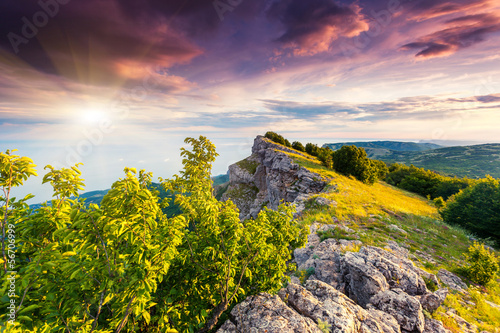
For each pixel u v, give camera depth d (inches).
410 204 1504.7
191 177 233.1
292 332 189.8
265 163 2439.7
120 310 134.0
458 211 1010.7
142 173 158.2
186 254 182.9
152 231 144.4
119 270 119.8
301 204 1017.5
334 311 228.2
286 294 258.2
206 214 169.6
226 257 183.6
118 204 120.7
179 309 189.3
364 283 337.1
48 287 116.3
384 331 230.8
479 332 294.8
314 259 465.1
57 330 120.5
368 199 1143.6
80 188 133.1
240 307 225.1
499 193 898.7
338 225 648.4
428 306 328.5
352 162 1908.2
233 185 3255.4
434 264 512.4
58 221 122.5
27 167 115.3
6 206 109.9
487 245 731.4
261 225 204.2
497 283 455.8
